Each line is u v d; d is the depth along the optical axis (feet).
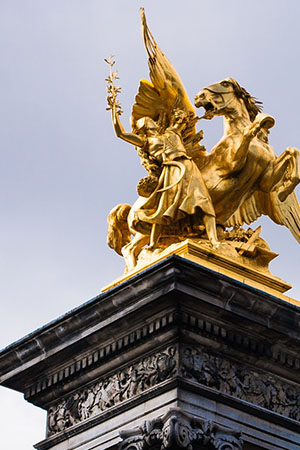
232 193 125.39
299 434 117.08
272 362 117.29
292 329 116.57
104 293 116.26
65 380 122.11
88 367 119.85
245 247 123.03
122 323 116.26
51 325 120.47
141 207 123.85
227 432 111.65
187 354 113.09
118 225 130.31
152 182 124.16
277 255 124.67
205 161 127.03
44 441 122.21
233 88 129.80
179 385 111.24
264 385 116.67
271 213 128.47
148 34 127.44
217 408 112.57
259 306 114.73
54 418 122.72
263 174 125.90
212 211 122.42
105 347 118.42
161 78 127.03
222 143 127.13
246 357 116.06
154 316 114.62
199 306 113.50
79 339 118.93
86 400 120.06
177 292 111.96
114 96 124.98
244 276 120.88
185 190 122.62
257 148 125.80
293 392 118.32
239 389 114.73
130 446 111.55
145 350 115.44
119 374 117.70
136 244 126.62
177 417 109.40
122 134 124.16
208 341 114.32
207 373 113.39
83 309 118.01
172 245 120.98
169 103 127.65
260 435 114.32
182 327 113.29
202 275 112.16
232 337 115.14
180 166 123.03
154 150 124.26
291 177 126.82
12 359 123.95
